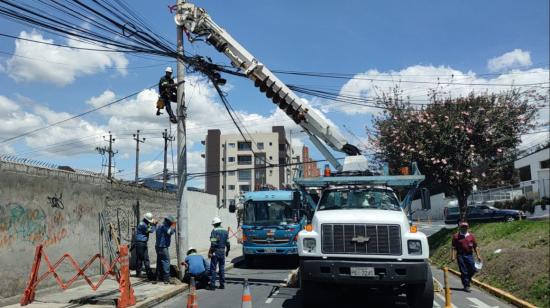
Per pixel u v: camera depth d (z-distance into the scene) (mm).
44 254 10203
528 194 40344
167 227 12867
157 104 13508
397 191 12305
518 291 11242
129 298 9719
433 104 21578
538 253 12281
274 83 13930
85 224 12953
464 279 12734
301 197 11680
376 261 8703
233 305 10297
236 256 21797
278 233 17406
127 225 15562
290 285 12828
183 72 13500
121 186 15258
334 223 8930
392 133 22500
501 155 21562
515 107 21188
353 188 10750
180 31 13453
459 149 20906
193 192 23500
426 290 8773
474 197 51562
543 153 47188
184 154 13664
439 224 49781
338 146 13906
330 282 8719
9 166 10117
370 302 10539
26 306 9508
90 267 13086
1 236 9781
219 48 13922
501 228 17203
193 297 8109
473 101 21109
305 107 13953
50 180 11492
